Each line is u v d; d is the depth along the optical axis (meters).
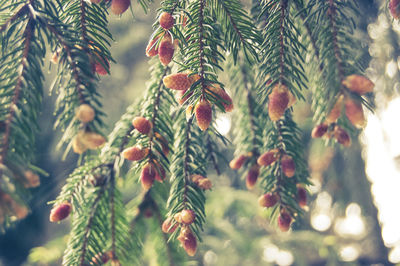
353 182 1.41
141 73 2.08
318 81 0.73
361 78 0.64
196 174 0.74
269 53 0.69
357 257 1.57
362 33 1.00
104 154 0.81
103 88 2.02
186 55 0.68
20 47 0.66
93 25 0.72
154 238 0.90
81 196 0.77
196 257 1.42
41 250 1.59
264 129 0.82
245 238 1.82
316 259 1.84
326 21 0.69
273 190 0.77
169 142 0.75
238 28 0.71
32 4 0.67
